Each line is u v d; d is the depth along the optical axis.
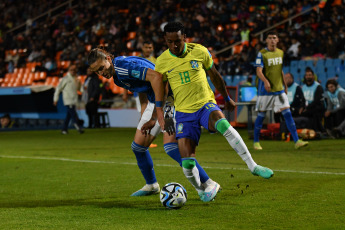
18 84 108.81
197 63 17.97
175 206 17.59
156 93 17.94
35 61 109.19
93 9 112.94
